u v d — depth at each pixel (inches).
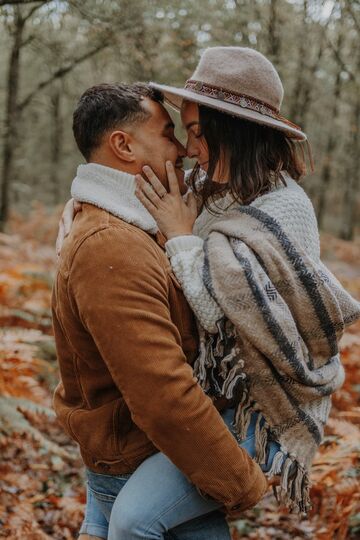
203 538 63.1
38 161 865.5
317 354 62.6
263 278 58.3
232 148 64.1
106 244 56.9
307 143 66.8
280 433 61.6
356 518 109.6
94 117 62.4
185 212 63.9
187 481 59.6
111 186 62.1
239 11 326.0
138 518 58.1
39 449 148.3
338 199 1114.1
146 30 262.5
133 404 54.6
